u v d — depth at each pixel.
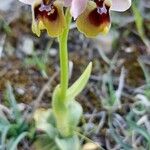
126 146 0.21
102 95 0.23
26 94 0.23
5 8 0.26
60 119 0.20
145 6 0.26
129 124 0.21
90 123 0.22
